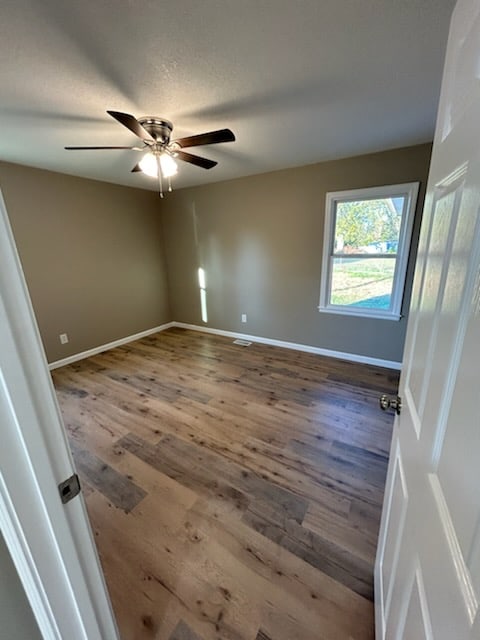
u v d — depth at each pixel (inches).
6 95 67.3
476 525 14.1
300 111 78.1
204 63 57.8
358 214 125.7
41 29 47.6
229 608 45.8
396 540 33.4
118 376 128.4
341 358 143.5
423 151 105.3
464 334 17.6
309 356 146.9
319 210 131.5
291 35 50.8
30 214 126.5
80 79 61.9
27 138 93.0
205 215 168.1
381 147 107.7
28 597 23.6
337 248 134.3
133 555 53.9
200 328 193.9
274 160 121.6
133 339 178.5
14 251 17.9
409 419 31.6
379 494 65.9
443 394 20.7
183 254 185.2
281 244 146.6
